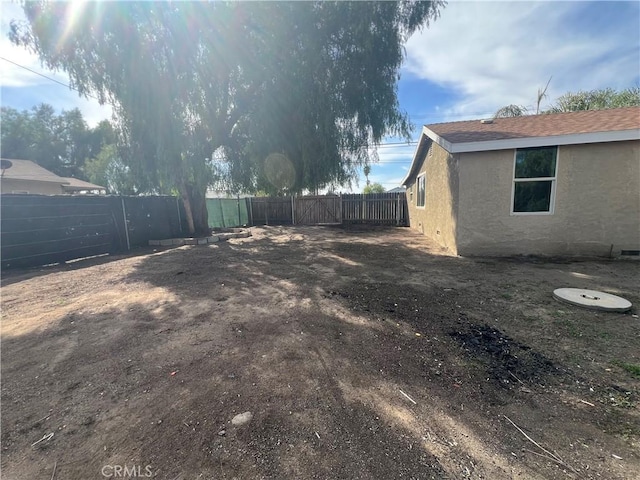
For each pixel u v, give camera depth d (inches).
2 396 89.4
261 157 399.5
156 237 419.2
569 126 278.4
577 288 178.9
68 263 291.6
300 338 123.9
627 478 59.4
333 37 323.9
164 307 162.4
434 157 389.1
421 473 61.3
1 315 154.9
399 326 134.7
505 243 276.4
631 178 249.1
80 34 299.1
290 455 66.3
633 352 108.3
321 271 240.2
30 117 1249.4
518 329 129.4
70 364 106.9
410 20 324.2
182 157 379.6
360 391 89.0
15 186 637.3
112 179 956.0
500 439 70.4
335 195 675.4
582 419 76.6
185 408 82.3
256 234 511.8
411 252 315.6
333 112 341.4
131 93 329.7
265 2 298.4
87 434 73.7
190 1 298.8
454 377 95.9
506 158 268.2
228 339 123.7
